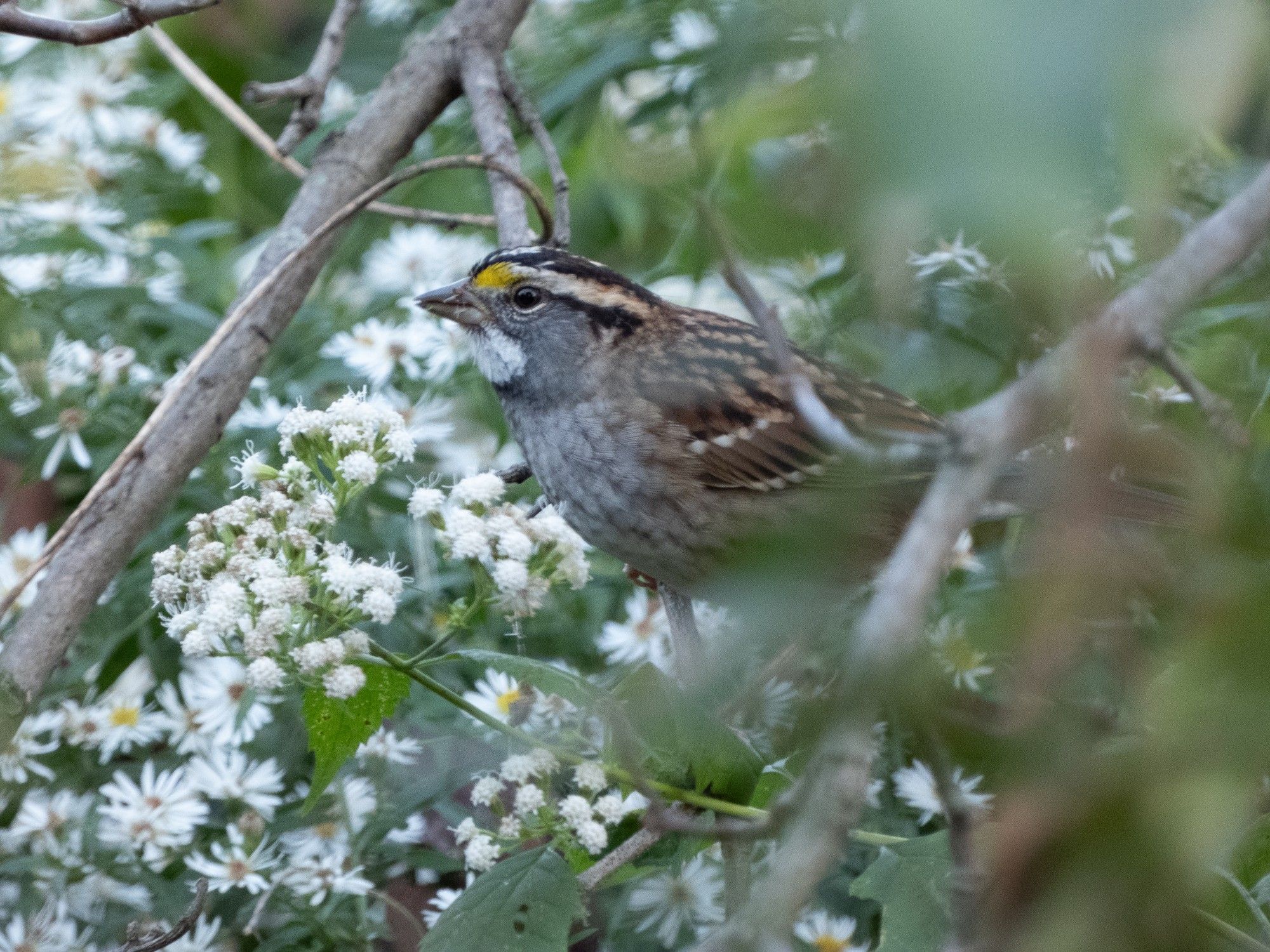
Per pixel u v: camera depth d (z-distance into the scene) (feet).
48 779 22.07
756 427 22.56
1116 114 4.38
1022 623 6.43
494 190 24.77
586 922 19.35
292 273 22.90
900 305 4.92
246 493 22.95
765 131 6.85
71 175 28.73
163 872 21.31
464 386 25.62
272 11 31.14
